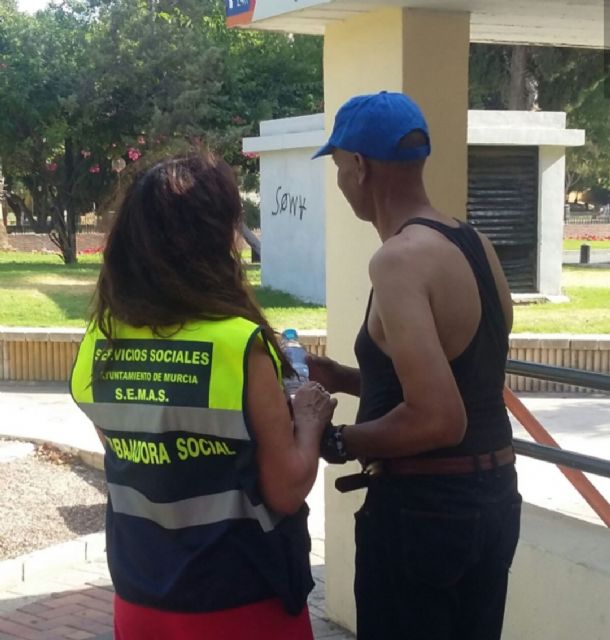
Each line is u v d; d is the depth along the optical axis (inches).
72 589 192.9
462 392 91.0
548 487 253.8
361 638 99.1
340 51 154.1
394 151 92.5
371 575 96.5
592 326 464.1
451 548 90.7
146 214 82.0
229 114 864.3
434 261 88.4
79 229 1018.7
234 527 81.4
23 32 833.5
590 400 367.6
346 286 155.5
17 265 782.5
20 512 237.0
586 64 915.4
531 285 572.4
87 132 861.8
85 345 87.6
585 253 1010.7
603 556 131.5
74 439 293.6
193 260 81.5
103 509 240.4
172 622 82.8
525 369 132.6
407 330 85.7
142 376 81.6
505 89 964.0
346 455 90.9
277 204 605.6
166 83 845.8
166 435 80.7
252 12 156.9
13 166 900.0
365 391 96.0
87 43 834.2
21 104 826.2
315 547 209.3
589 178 1973.4
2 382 414.6
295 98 902.4
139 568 84.1
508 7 141.9
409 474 92.0
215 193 83.0
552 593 133.8
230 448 80.6
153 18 840.3
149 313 81.2
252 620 82.6
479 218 555.5
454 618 95.6
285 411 81.7
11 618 179.3
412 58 141.9
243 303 83.4
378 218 95.7
